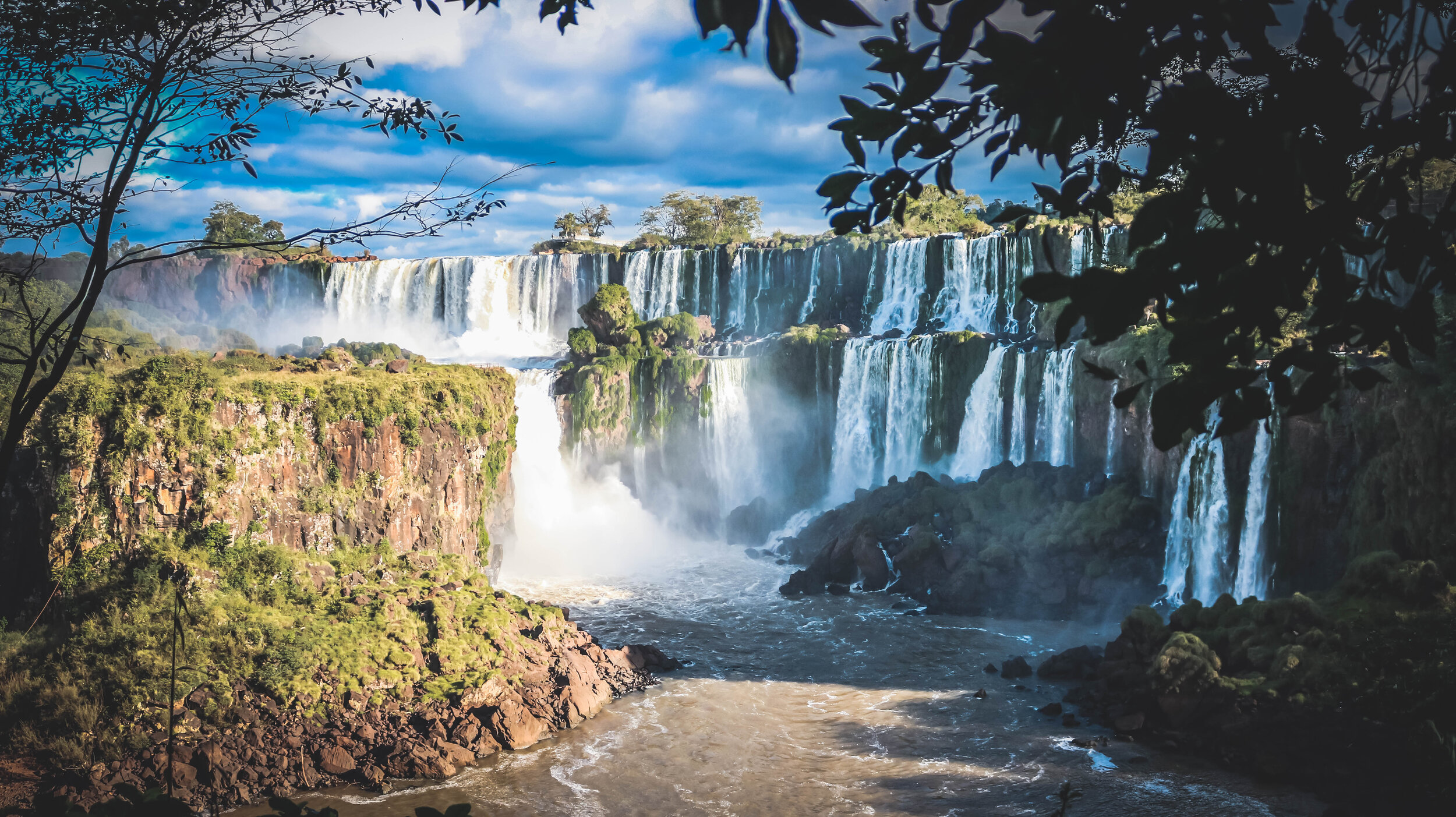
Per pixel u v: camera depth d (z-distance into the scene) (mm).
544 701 38000
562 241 120438
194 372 43219
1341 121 3418
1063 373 58125
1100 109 3650
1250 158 3422
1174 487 50688
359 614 40500
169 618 37656
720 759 34594
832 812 30531
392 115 9555
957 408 65125
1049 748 34594
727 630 50312
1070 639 47812
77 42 8445
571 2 5000
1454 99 3512
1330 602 38188
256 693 35438
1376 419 40438
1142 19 3373
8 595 40906
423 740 34312
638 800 31500
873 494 62656
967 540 55281
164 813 6074
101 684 34562
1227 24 3410
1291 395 3627
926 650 46438
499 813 30578
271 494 44156
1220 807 29812
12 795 30250
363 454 46531
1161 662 35594
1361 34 3619
